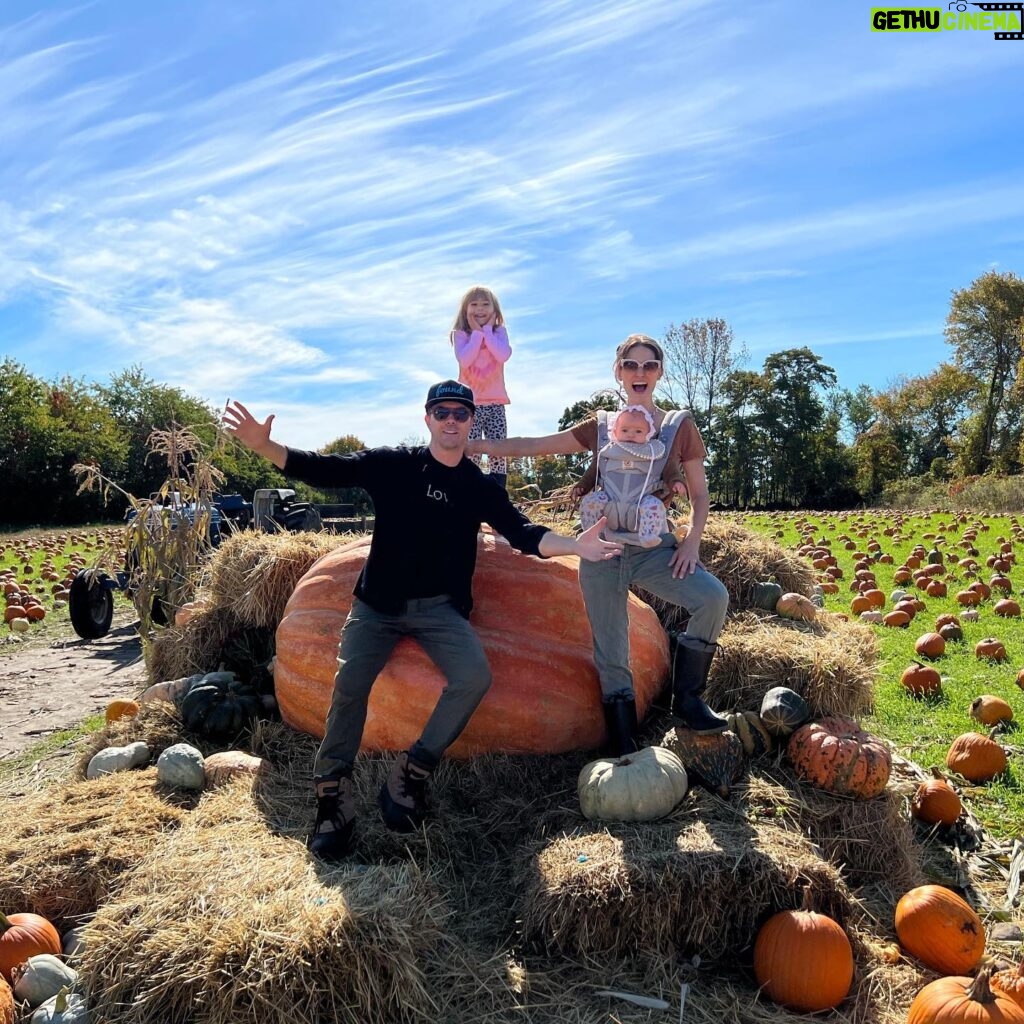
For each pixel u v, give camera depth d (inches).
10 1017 113.4
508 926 129.9
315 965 107.0
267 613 225.1
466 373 209.2
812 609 219.6
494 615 171.8
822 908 126.4
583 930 121.5
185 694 207.8
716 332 2010.3
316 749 179.6
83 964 115.5
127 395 2198.6
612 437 152.6
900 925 128.3
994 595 428.5
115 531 1262.3
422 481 149.3
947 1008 106.1
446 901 133.4
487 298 206.2
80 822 154.9
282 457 146.9
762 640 184.2
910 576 483.8
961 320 2219.5
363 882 121.3
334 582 185.2
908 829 152.6
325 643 178.7
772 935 119.6
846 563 593.0
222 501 518.3
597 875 123.1
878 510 1566.2
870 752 148.1
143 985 109.1
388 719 164.4
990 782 190.4
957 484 1675.7
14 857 144.3
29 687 329.1
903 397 2581.2
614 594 156.3
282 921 111.3
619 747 159.0
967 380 2298.2
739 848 127.3
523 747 163.9
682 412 156.9
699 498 154.0
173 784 170.2
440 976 116.9
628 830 134.3
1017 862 155.5
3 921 128.4
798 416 2210.9
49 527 1598.2
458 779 160.6
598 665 160.9
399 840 143.9
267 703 203.6
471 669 142.7
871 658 201.3
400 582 146.4
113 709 233.5
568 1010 113.8
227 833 143.3
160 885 124.6
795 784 151.0
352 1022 107.0
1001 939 132.3
